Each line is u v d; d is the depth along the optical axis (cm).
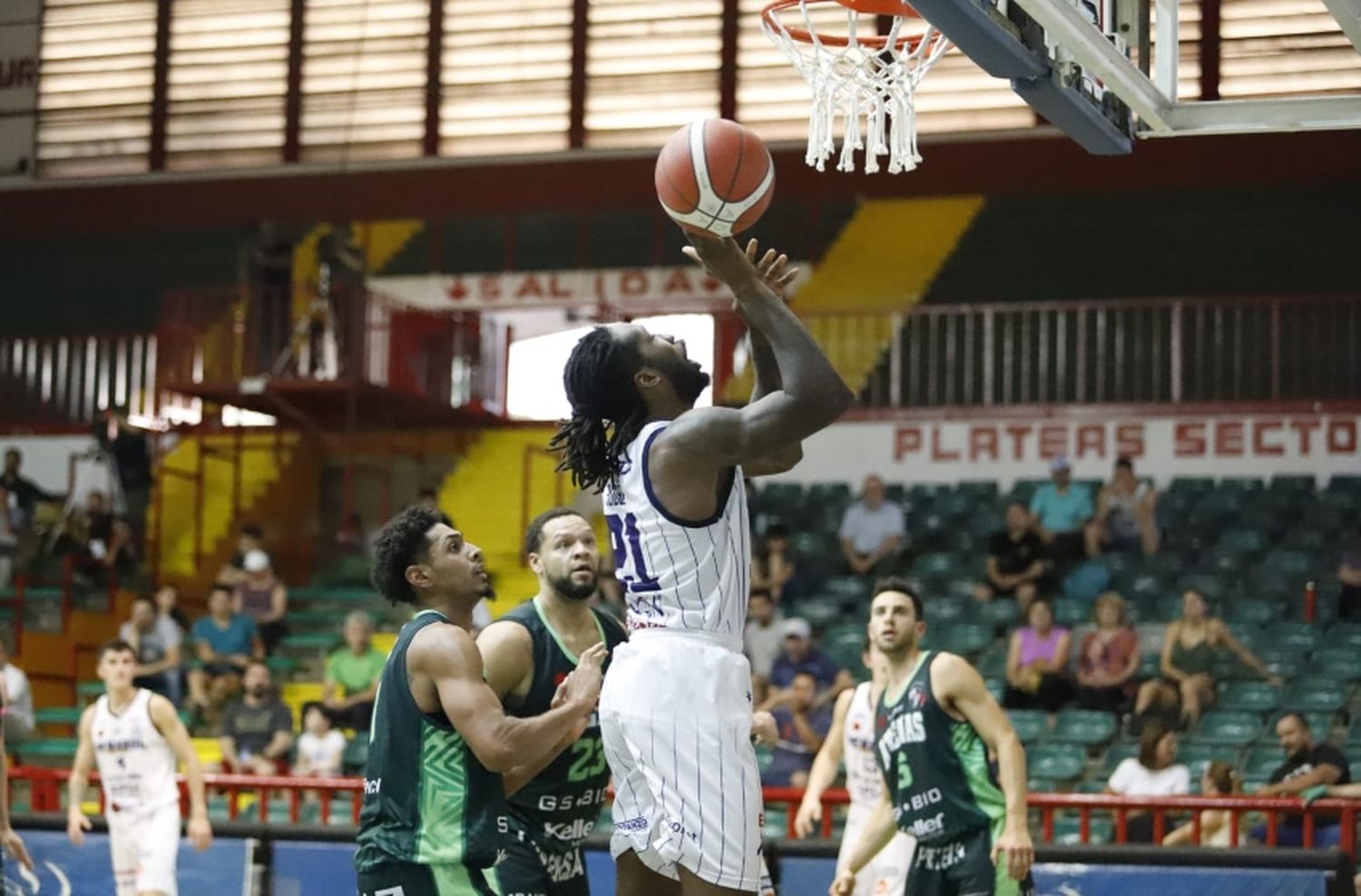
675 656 398
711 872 390
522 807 581
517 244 2200
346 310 1927
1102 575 1516
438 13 2161
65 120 2245
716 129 387
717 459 395
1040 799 859
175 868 916
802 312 1825
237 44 2211
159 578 1814
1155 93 637
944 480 1778
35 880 961
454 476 1972
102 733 942
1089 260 2033
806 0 608
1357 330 1928
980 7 517
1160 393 1819
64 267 2300
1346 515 1611
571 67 2122
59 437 2005
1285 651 1381
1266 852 771
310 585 1883
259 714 1284
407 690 500
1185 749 1233
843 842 818
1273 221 1991
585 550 584
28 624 1706
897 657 704
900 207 2117
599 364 411
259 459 1986
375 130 2169
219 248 2252
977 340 2003
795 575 1582
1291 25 1688
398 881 495
